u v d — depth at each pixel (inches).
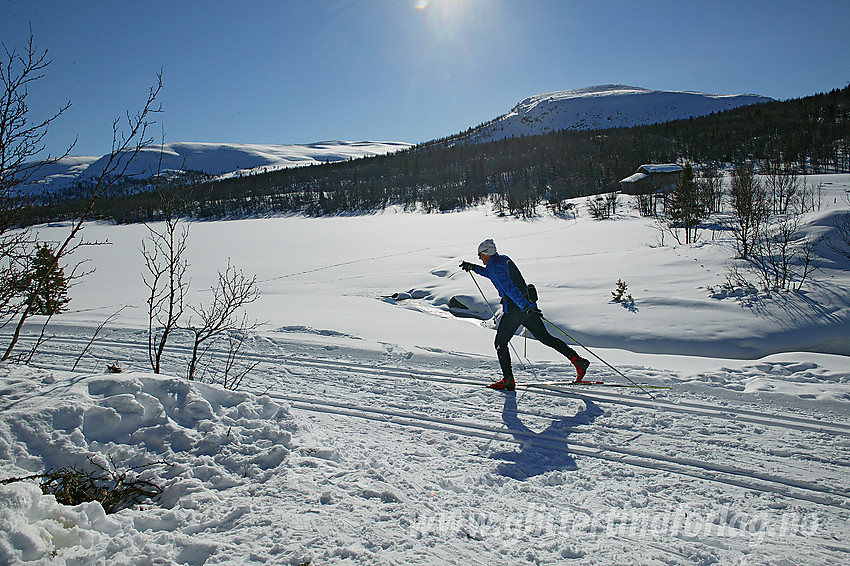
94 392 129.2
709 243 498.3
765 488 121.1
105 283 664.4
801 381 190.9
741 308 316.8
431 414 169.5
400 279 580.1
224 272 735.1
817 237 400.2
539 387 193.6
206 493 104.7
